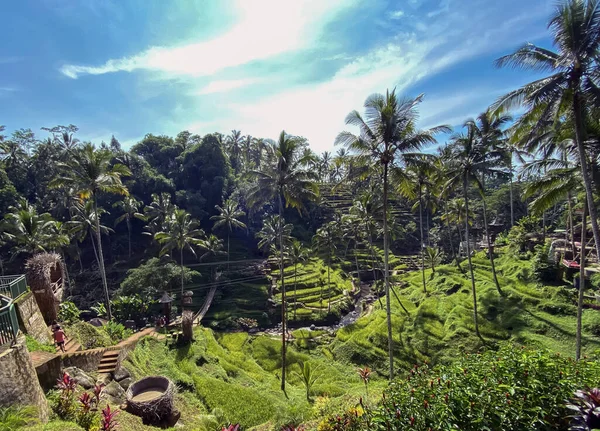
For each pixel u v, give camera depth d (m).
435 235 63.12
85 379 14.12
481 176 36.47
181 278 42.00
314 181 26.62
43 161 59.72
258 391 21.75
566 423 5.92
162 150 75.19
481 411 6.04
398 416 6.57
